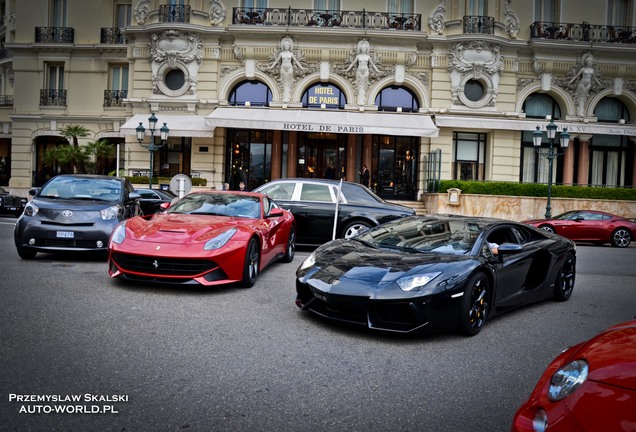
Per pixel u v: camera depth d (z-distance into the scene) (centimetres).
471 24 2358
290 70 2334
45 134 2720
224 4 2373
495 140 2395
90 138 2708
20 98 2748
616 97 2525
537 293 627
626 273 995
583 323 571
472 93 2403
